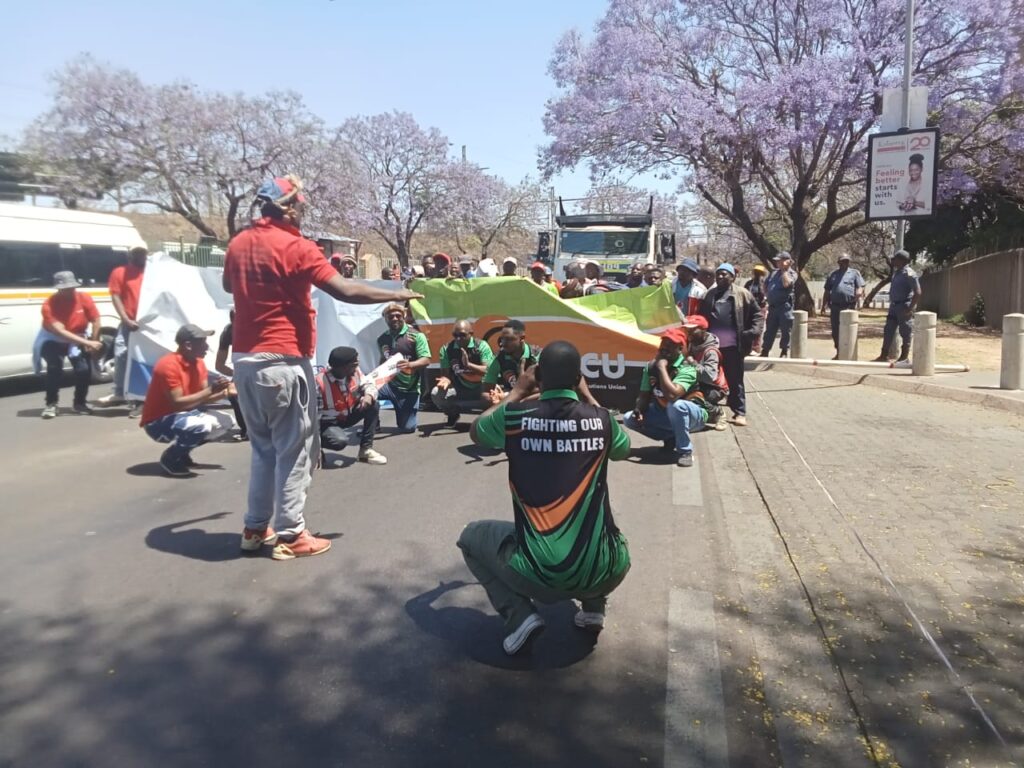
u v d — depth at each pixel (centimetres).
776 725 329
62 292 963
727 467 742
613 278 1909
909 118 1238
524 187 4734
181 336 689
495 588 382
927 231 2959
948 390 1070
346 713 333
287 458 491
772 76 1950
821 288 4484
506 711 337
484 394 760
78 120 2902
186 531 554
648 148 2062
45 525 566
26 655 378
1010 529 547
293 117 3192
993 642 392
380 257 5344
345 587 459
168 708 334
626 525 577
